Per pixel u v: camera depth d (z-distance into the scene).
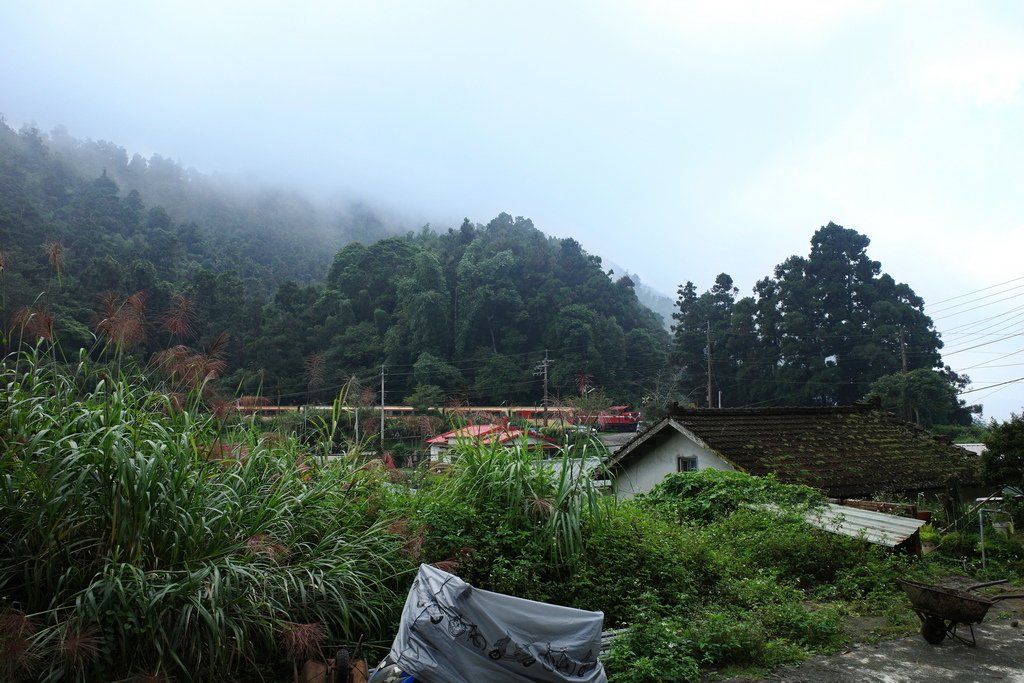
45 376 5.48
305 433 7.20
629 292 89.69
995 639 6.99
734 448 13.89
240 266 121.69
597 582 6.86
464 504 6.83
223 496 5.30
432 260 76.19
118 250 90.12
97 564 4.68
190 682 4.40
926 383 41.56
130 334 5.86
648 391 64.94
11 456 4.77
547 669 4.48
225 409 6.05
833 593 8.45
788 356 54.22
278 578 5.00
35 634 4.15
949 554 10.95
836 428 16.33
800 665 6.18
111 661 4.33
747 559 8.92
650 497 12.12
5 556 4.70
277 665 5.05
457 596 4.45
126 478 4.57
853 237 55.50
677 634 6.21
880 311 51.94
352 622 5.49
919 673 6.00
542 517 7.02
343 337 72.25
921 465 14.89
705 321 63.97
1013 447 13.08
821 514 10.38
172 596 4.42
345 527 6.03
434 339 71.94
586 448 7.59
